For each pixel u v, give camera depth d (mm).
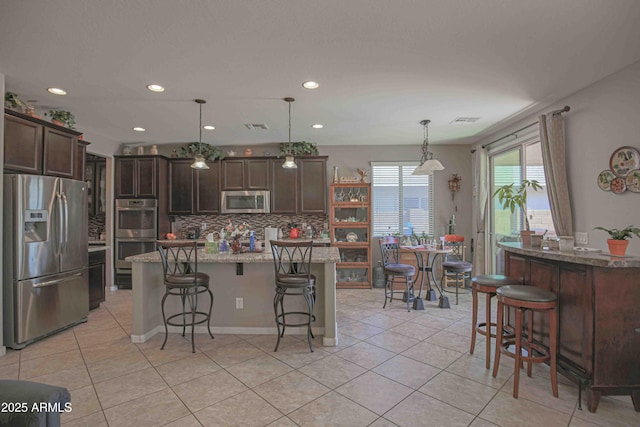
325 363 2834
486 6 2062
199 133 5277
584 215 3299
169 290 3322
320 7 2068
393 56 2719
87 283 4012
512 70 2959
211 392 2363
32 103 3785
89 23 2221
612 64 2818
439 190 6258
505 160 5168
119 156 5738
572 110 3473
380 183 6324
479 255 5652
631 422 2031
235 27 2285
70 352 3082
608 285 2131
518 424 2006
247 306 3596
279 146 6223
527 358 2301
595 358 2125
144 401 2248
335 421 2029
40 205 3385
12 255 3148
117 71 2963
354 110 4121
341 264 5844
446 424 2002
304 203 5941
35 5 2020
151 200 5688
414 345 3236
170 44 2506
